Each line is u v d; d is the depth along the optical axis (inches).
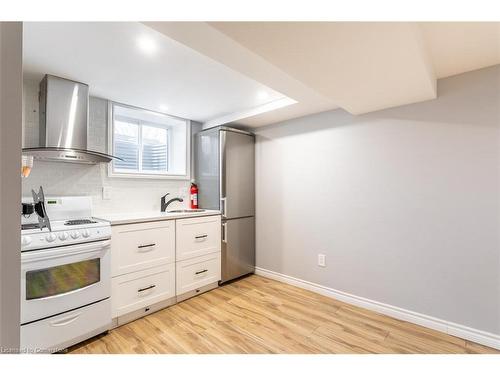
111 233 77.8
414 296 81.9
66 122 81.0
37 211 68.1
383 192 88.7
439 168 77.2
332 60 55.2
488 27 53.3
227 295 105.0
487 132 69.6
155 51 65.5
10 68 16.2
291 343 71.3
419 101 80.4
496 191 68.2
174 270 96.0
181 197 126.4
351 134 97.0
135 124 120.4
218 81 84.3
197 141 130.9
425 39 57.9
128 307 81.7
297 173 114.2
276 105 102.4
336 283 101.0
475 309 71.2
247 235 127.0
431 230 78.7
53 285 64.6
